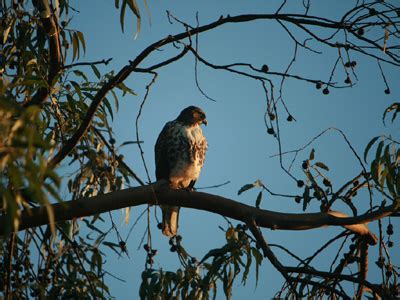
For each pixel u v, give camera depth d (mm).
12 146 5402
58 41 10492
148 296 9656
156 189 10289
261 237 10164
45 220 9562
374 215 10367
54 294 9961
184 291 9977
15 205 5641
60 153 9961
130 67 9570
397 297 9445
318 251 10453
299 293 9977
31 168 5402
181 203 10562
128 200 10094
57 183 5434
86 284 10367
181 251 10352
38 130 9703
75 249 10047
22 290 9914
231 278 9977
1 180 5617
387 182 9852
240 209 10586
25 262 10086
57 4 10320
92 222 10633
